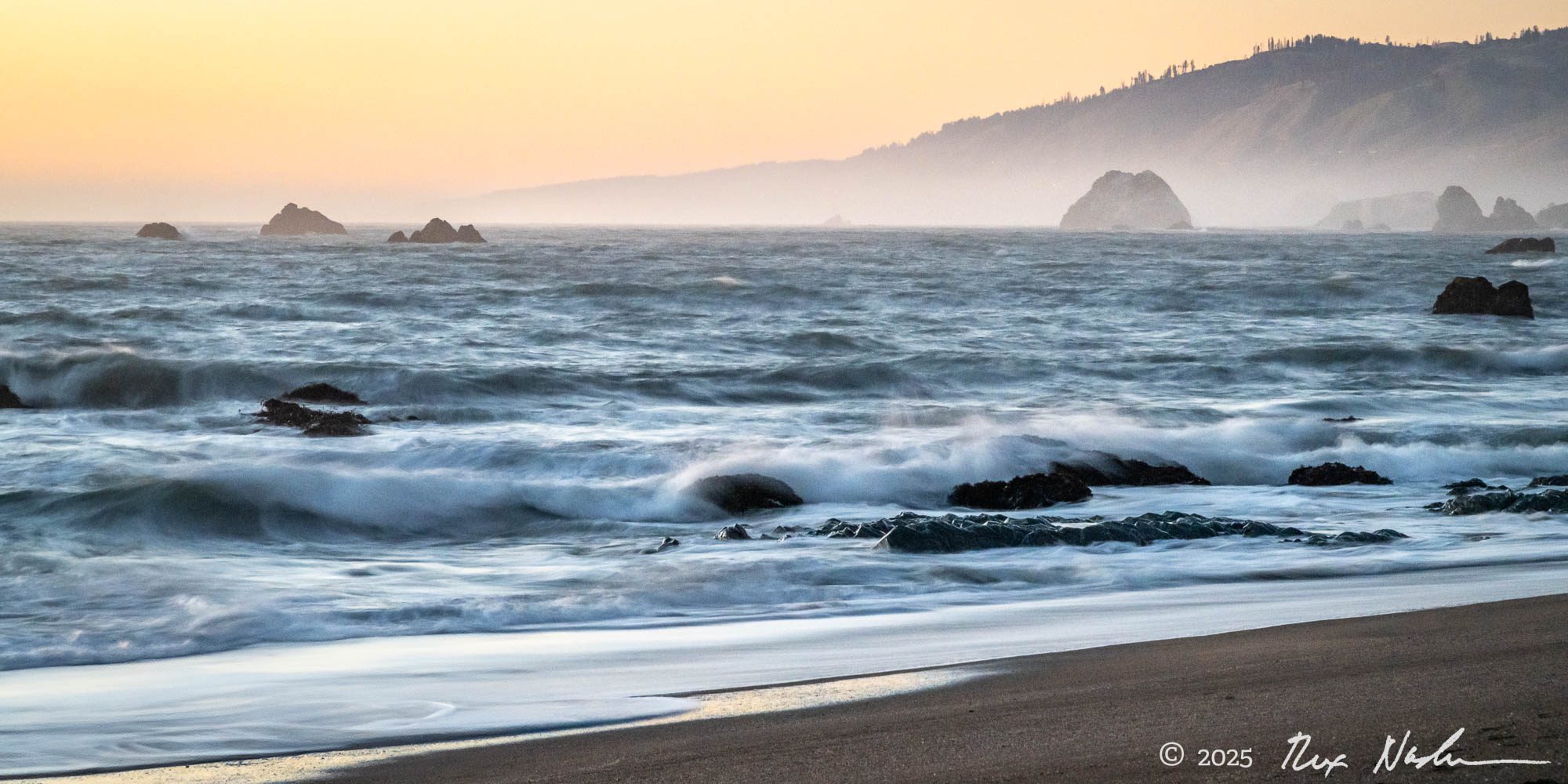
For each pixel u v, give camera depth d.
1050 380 70.62
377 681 18.56
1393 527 33.03
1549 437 49.75
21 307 97.88
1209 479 45.38
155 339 79.19
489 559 30.56
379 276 149.38
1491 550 28.59
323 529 34.25
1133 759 12.52
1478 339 94.06
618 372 67.38
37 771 14.48
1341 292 132.12
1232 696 15.09
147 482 35.16
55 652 21.19
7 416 54.16
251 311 95.62
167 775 14.17
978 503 39.09
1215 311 117.00
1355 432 50.12
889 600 24.75
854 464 42.44
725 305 115.06
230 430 50.34
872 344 85.56
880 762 13.05
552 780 13.20
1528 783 11.09
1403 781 11.37
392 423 53.28
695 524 36.28
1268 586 25.12
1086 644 19.67
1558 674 15.22
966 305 118.94
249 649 21.36
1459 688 14.75
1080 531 30.11
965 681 17.12
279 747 15.21
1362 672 16.03
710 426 52.19
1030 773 12.27
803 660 19.39
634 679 18.41
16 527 32.00
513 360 75.06
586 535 34.44
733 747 14.10
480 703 17.11
